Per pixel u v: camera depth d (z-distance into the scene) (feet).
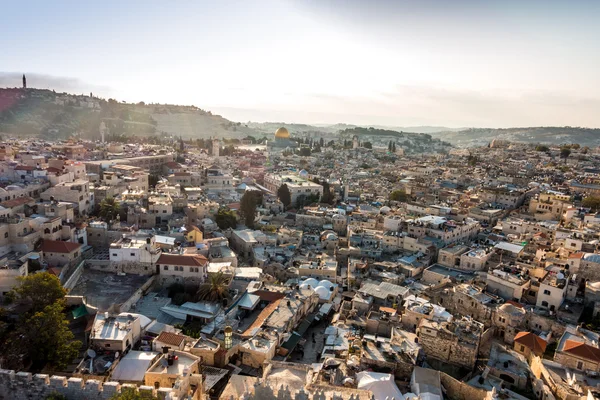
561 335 335.06
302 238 595.47
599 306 356.79
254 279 431.84
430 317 327.67
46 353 248.73
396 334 314.96
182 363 250.37
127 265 408.26
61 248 396.16
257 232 574.56
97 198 583.58
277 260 501.15
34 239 399.24
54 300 295.69
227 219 590.96
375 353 289.12
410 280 452.76
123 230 464.24
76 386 188.03
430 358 297.53
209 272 418.51
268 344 304.09
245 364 295.07
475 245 530.68
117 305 332.80
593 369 272.51
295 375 239.50
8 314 293.84
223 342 297.74
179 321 352.28
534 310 365.81
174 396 177.78
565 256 448.24
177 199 598.75
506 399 253.44
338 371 262.67
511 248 492.54
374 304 390.63
